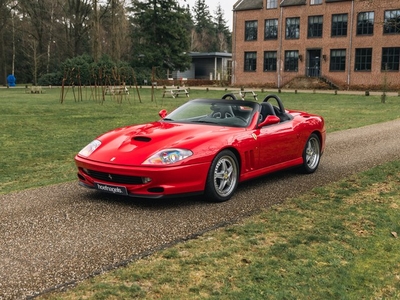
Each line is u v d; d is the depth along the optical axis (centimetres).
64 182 669
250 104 639
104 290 318
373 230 448
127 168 506
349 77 4666
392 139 1115
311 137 725
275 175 718
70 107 2255
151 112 2030
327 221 472
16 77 7012
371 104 2647
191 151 518
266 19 5181
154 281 333
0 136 1300
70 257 376
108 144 561
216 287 324
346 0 4588
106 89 3444
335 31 4728
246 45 5381
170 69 6525
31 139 1248
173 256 379
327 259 376
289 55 5081
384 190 605
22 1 6203
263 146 609
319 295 315
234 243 410
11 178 792
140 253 386
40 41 6656
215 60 6894
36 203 543
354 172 729
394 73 4397
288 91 4238
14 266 358
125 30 6894
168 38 6353
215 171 539
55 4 6588
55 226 455
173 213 504
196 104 664
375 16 4441
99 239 418
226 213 505
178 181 509
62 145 1147
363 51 4578
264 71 5278
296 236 428
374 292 324
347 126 1459
